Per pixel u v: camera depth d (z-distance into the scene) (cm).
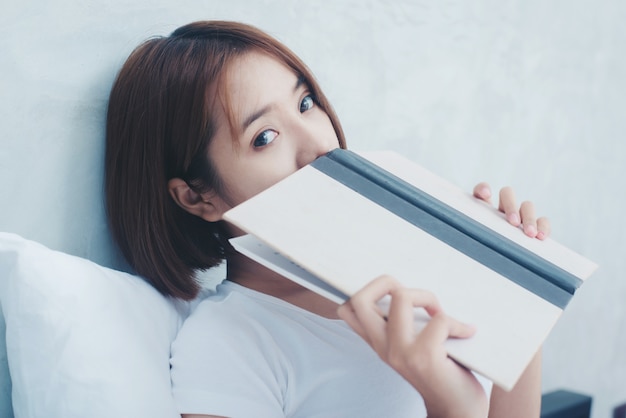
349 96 125
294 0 114
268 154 83
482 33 146
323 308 93
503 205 88
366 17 125
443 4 138
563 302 66
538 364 99
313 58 118
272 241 62
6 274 74
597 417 188
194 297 92
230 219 64
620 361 193
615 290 190
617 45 180
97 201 91
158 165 87
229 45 85
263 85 83
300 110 88
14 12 80
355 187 73
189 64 84
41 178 84
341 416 86
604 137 180
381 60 129
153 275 90
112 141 89
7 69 80
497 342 60
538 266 70
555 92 165
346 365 87
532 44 157
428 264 65
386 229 68
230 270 94
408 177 83
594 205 180
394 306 58
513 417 97
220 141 84
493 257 69
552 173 167
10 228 82
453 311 61
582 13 169
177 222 91
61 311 72
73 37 86
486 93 149
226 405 78
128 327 77
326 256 62
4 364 79
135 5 93
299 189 70
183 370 79
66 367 71
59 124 85
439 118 141
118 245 92
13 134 81
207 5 103
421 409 90
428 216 72
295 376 86
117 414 71
